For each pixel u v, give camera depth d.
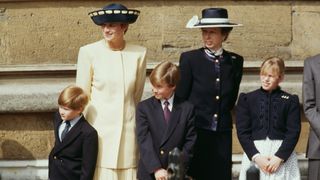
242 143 11.62
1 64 14.03
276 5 14.09
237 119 11.73
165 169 10.95
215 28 11.56
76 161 11.40
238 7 14.04
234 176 13.78
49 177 11.55
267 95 11.66
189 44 14.03
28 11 13.98
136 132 11.16
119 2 13.94
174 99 11.17
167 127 11.01
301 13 14.14
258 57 14.06
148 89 13.68
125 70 11.45
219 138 11.66
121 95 11.38
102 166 11.34
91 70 11.52
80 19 13.97
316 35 14.14
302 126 13.91
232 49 14.05
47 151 13.91
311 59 11.78
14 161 13.84
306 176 13.81
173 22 14.00
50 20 13.98
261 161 11.41
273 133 11.55
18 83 13.94
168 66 11.03
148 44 14.00
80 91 11.34
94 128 11.36
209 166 11.66
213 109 11.65
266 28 14.09
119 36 11.45
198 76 11.66
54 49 14.00
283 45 14.12
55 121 11.65
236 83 11.88
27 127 13.89
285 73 14.04
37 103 13.74
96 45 11.59
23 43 14.00
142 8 13.99
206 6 14.00
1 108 13.73
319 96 11.65
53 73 13.93
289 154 11.43
